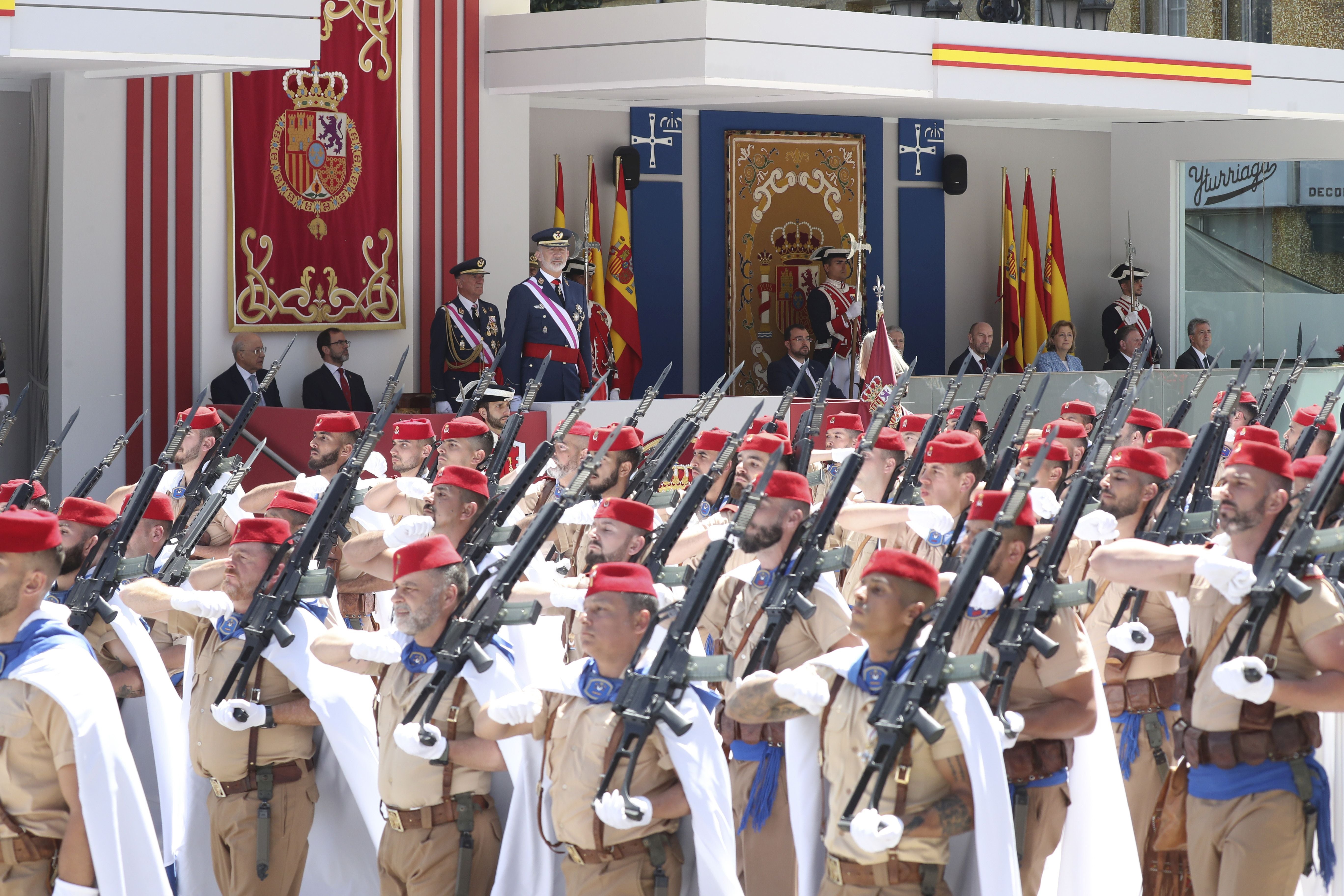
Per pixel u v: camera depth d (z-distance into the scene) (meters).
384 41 27.17
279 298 26.08
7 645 8.54
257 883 10.78
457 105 28.22
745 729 10.62
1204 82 30.20
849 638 10.31
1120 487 12.37
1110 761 10.16
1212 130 37.38
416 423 17.09
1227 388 23.39
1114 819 10.16
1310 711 9.26
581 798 9.05
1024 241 36.34
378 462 18.59
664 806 8.94
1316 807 9.38
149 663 11.55
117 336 24.64
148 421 24.92
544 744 9.59
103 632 12.07
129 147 24.50
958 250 36.44
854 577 13.82
